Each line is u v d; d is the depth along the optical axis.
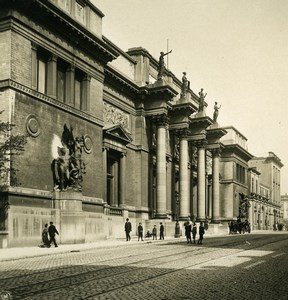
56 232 28.84
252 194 98.06
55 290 12.38
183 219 55.53
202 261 20.41
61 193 31.84
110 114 45.06
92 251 26.66
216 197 70.56
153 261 20.30
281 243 37.16
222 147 77.06
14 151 28.42
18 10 29.69
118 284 13.46
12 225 27.73
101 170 38.69
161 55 50.62
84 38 36.00
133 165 49.31
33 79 31.22
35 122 30.66
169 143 58.66
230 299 11.17
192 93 69.94
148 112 50.78
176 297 11.38
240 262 20.08
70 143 33.47
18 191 28.44
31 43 30.97
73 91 35.50
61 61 34.62
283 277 15.23
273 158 124.81
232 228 66.31
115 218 42.62
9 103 28.55
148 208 50.47
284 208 183.62
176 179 60.75
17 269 17.22
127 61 49.44
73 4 35.91
